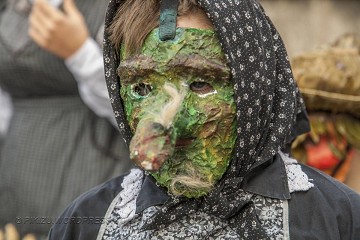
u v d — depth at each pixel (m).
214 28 2.03
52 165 3.17
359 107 2.84
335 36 4.19
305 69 2.88
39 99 3.24
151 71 2.01
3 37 3.22
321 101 2.84
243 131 2.04
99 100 3.10
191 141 2.02
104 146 3.15
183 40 2.01
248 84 2.05
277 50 2.19
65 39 3.05
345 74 2.85
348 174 2.89
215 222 2.07
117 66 2.16
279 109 2.14
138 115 2.05
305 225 2.06
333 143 2.86
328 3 4.20
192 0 2.05
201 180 2.04
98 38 3.11
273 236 2.04
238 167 2.07
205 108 2.01
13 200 3.22
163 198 2.14
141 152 1.90
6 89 3.30
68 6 3.11
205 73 2.00
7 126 3.36
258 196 2.10
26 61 3.16
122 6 2.13
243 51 2.05
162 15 2.03
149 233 2.09
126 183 2.24
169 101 1.97
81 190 3.13
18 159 3.21
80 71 3.06
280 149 2.16
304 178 2.12
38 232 3.17
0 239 3.20
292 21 4.26
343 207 2.10
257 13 2.17
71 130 3.18
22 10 3.22
